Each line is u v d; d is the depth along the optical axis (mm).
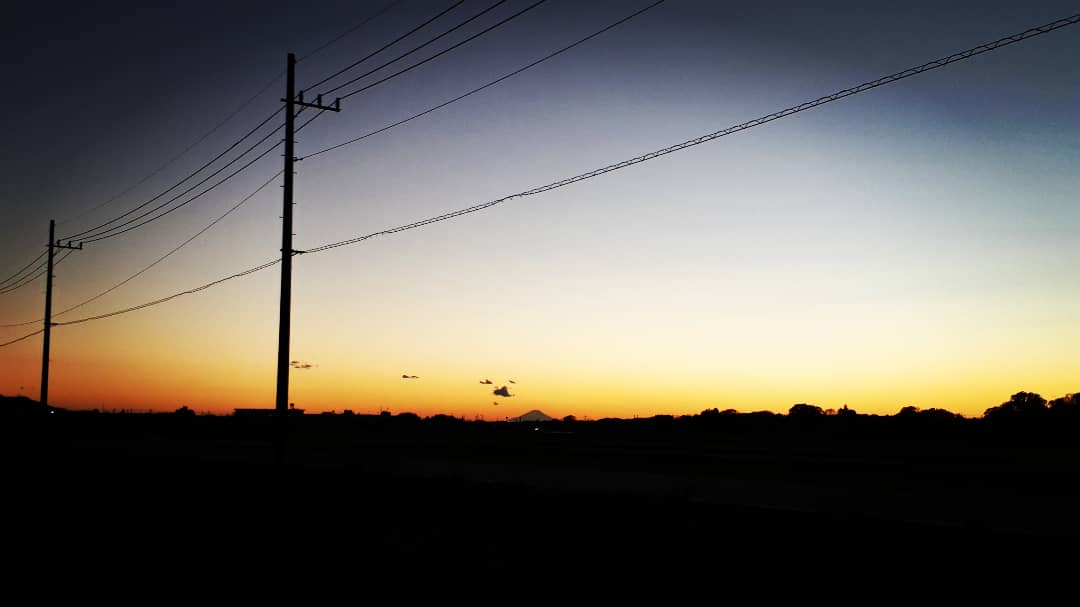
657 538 17203
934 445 51594
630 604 12961
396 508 24000
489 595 13430
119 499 29750
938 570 13672
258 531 21625
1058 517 16031
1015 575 12883
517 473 28312
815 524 15633
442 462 34250
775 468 36719
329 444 63781
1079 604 12055
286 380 26141
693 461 42094
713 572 14852
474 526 20406
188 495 29734
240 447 54094
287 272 26656
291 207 26984
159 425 97562
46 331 53219
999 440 52375
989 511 17703
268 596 13141
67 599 12836
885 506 18734
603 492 20578
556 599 13164
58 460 45500
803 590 13633
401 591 13672
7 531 21375
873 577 13922
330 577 14859
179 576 14914
